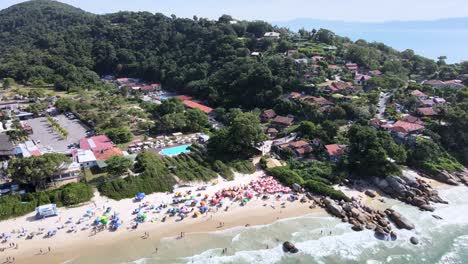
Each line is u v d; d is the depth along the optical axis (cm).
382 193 9931
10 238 7294
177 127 14188
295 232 7969
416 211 9050
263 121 15125
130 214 8325
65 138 13162
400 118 13838
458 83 18112
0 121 14688
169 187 9494
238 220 8356
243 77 17800
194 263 6856
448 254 7412
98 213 8294
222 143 11669
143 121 15075
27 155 10912
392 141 11400
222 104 17538
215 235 7762
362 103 14912
